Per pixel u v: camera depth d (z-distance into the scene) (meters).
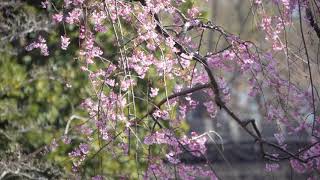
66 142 9.26
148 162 9.28
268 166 9.51
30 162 9.66
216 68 9.56
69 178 9.75
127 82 8.68
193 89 8.80
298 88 9.64
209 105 9.81
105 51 9.48
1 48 9.72
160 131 9.00
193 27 9.20
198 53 8.95
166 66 8.91
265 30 9.58
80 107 9.68
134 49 8.73
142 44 9.21
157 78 9.62
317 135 9.38
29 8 9.73
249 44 9.48
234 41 9.07
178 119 9.73
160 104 8.95
